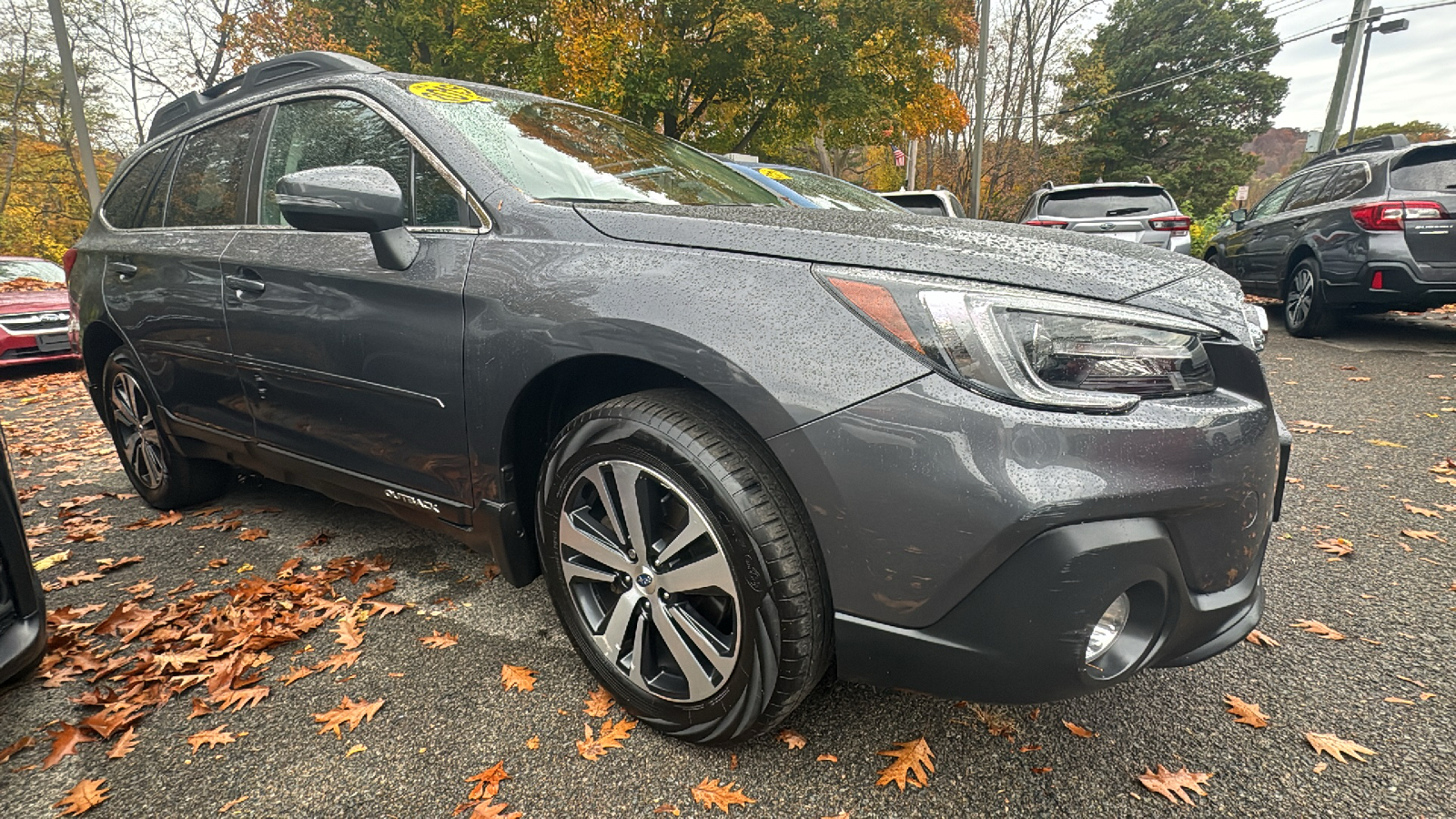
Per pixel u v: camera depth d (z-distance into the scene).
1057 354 1.30
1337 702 1.84
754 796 1.55
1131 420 1.29
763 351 1.41
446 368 1.85
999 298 1.33
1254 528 1.45
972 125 28.38
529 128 2.20
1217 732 1.73
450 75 17.84
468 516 1.95
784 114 17.22
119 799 1.58
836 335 1.38
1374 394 4.89
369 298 2.01
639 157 2.38
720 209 1.78
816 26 14.67
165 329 2.72
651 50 13.76
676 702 1.64
